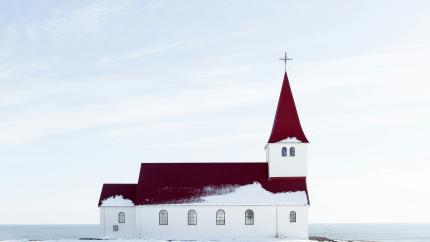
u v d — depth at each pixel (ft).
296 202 252.21
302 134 264.52
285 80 272.10
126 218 267.18
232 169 267.80
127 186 275.80
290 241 233.55
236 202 253.24
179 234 253.65
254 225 252.83
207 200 254.88
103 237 266.16
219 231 253.03
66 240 245.86
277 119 266.98
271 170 261.65
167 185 263.08
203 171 267.59
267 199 253.65
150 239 245.65
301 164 261.65
